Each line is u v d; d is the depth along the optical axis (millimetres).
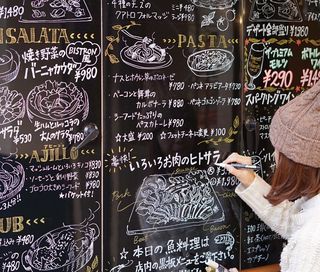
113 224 2338
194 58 2434
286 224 2316
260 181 2414
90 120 2234
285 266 1681
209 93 2486
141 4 2291
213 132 2516
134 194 2371
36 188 2168
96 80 2232
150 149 2385
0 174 2107
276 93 2648
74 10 2154
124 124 2314
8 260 2156
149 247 2438
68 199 2229
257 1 2547
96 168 2273
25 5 2066
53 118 2164
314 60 2736
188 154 2473
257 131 2617
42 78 2127
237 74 2543
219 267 2500
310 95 1682
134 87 2318
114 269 2363
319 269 1571
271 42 2605
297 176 1692
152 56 2338
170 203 2463
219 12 2463
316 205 1719
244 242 2666
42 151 2162
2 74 2062
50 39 2123
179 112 2430
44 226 2197
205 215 2553
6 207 2131
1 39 2045
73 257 2264
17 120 2107
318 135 1632
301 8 2666
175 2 2361
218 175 2557
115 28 2248
